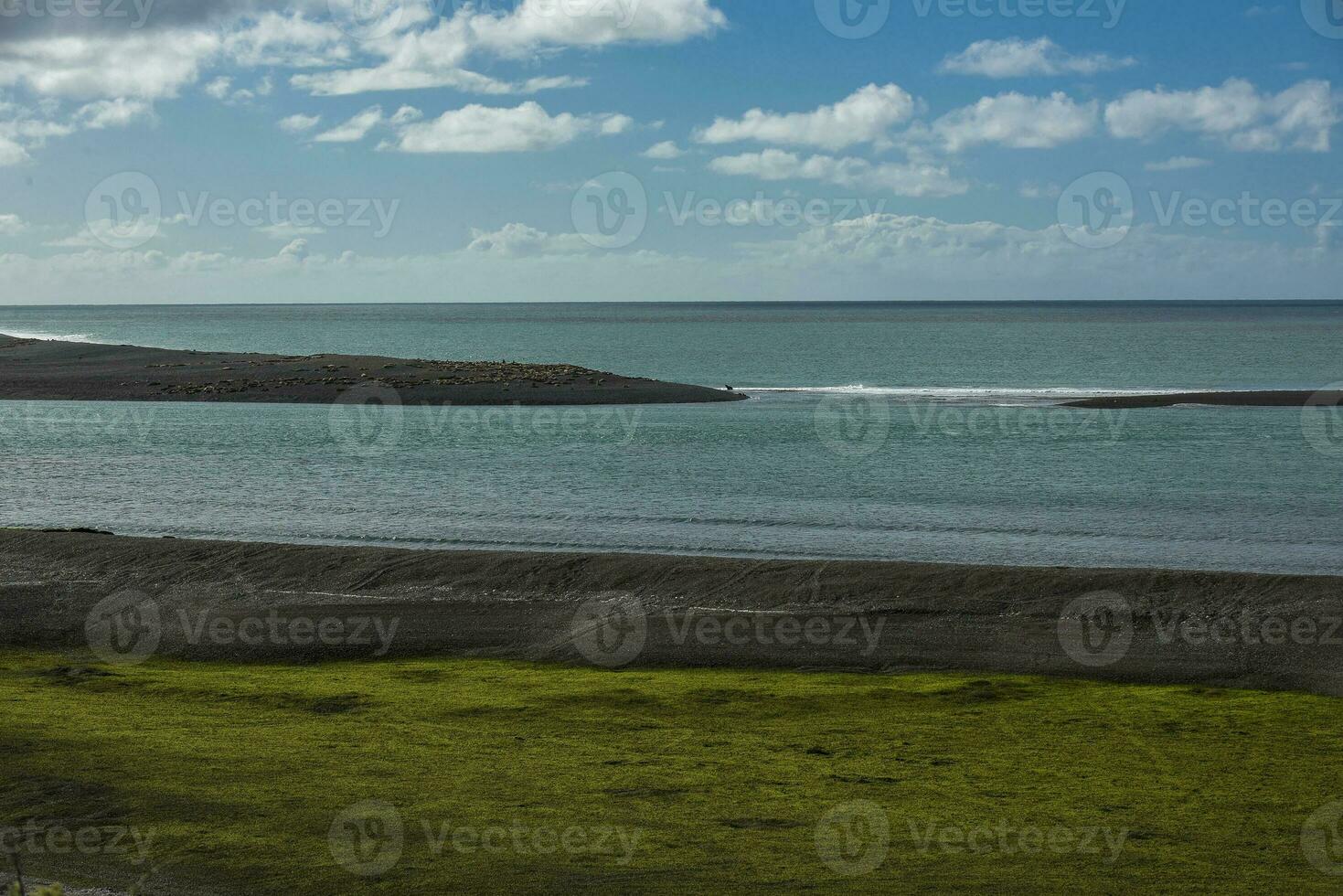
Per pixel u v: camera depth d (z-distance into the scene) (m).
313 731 18.17
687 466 51.41
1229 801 15.15
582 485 46.41
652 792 15.23
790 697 20.83
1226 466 50.94
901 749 17.58
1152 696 21.11
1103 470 49.94
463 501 42.69
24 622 26.27
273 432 63.22
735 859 12.77
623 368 129.00
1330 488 45.06
